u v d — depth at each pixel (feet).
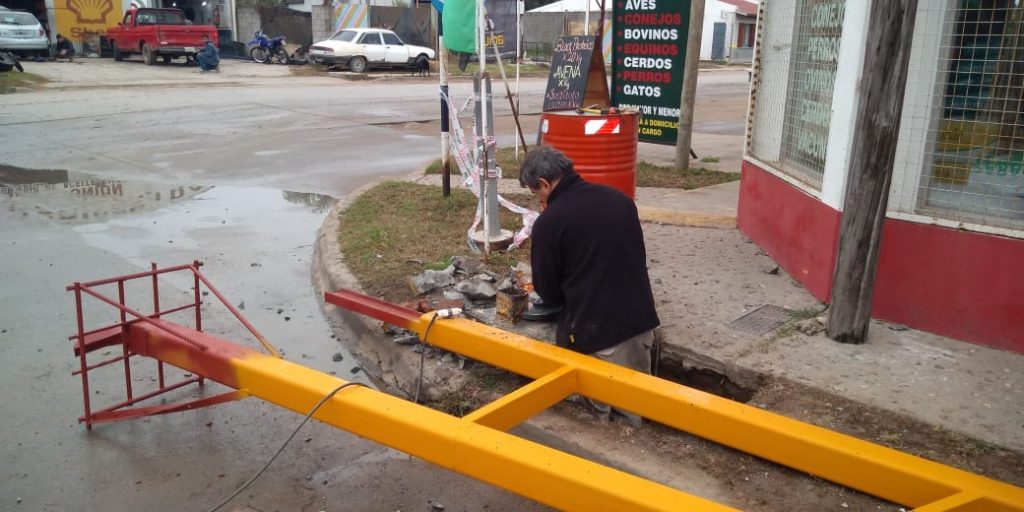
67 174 34.53
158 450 13.08
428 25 114.21
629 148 20.85
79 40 98.99
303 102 62.80
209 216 28.12
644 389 11.35
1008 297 14.11
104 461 12.71
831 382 13.30
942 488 9.02
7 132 45.44
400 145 43.11
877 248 14.24
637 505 8.27
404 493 12.05
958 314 14.79
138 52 90.38
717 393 14.40
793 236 18.58
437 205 26.91
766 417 10.52
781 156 20.17
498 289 17.39
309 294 20.85
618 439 12.72
